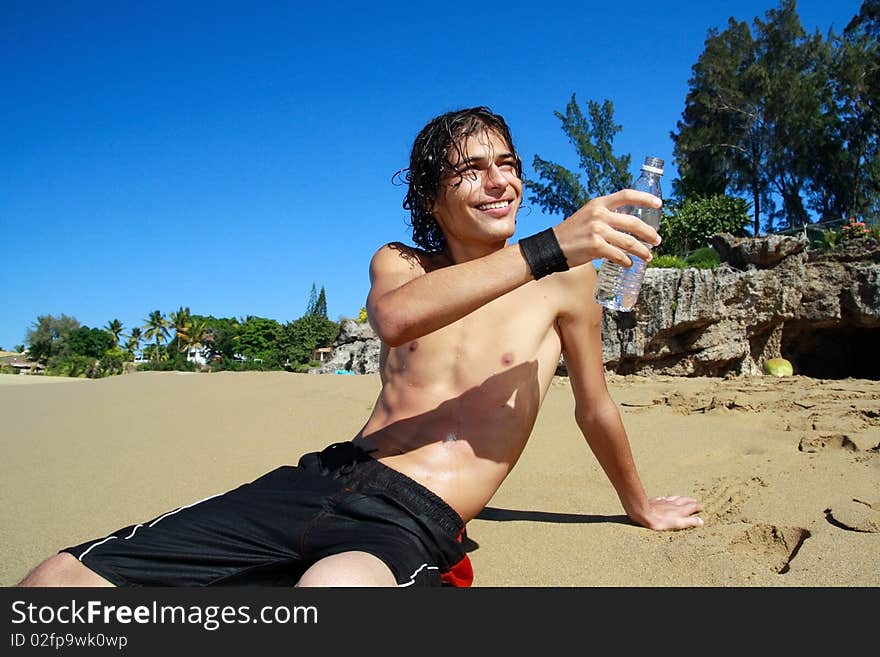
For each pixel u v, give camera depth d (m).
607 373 15.14
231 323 87.62
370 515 2.05
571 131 34.94
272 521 2.07
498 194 2.44
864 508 3.14
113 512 3.49
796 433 5.06
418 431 2.35
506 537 3.10
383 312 1.97
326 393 7.04
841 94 32.59
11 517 3.43
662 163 2.40
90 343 84.56
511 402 2.40
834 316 14.82
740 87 34.25
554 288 2.63
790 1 33.72
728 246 15.91
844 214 32.16
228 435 5.33
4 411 6.76
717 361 14.72
